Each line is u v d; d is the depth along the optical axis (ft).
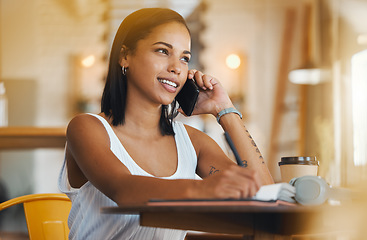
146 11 4.57
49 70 24.76
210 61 25.62
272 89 25.17
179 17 4.62
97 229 4.33
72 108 24.66
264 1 25.48
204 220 2.79
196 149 4.97
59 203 5.45
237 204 2.72
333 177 17.30
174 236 4.51
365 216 2.95
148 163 4.54
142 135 4.62
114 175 3.56
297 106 24.48
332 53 20.98
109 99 4.59
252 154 4.69
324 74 21.79
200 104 5.19
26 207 5.33
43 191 23.90
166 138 4.80
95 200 4.33
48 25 24.80
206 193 2.98
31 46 24.77
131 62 4.54
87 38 24.84
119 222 4.25
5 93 24.56
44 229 5.35
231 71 25.49
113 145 4.34
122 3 24.80
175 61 4.51
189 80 5.07
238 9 25.63
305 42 24.67
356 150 18.04
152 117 4.65
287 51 25.17
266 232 2.86
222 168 4.78
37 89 24.66
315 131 21.61
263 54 25.46
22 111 24.58
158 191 3.16
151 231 4.30
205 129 23.50
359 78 18.94
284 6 25.30
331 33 21.22
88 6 24.77
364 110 18.52
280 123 24.70
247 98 25.25
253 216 2.83
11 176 23.76
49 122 24.61
